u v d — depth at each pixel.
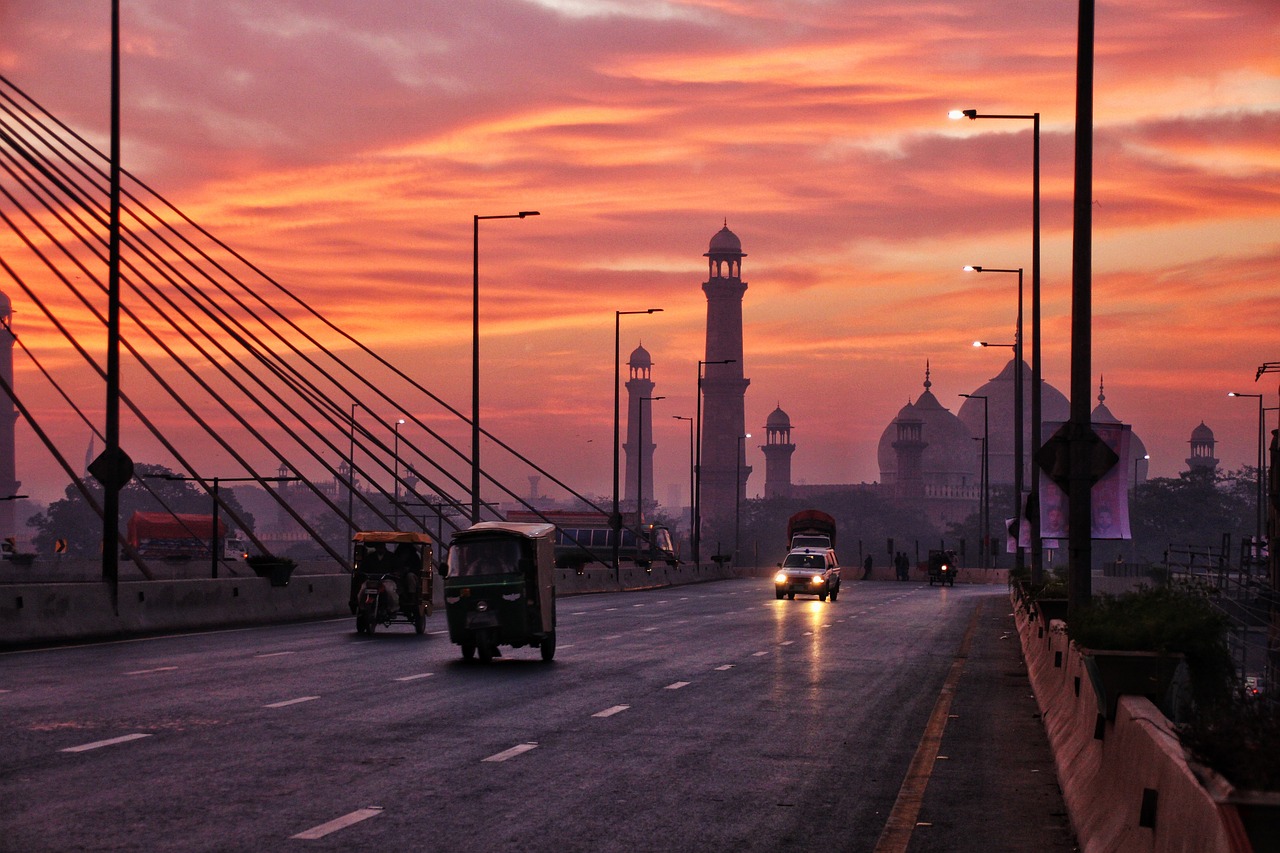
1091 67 19.59
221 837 9.90
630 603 54.56
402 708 17.83
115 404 31.59
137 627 30.86
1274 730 6.05
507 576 25.28
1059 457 19.06
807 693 21.06
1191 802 6.18
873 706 19.55
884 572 107.12
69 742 14.09
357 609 32.56
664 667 25.11
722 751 14.88
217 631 33.00
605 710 18.23
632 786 12.56
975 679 24.16
